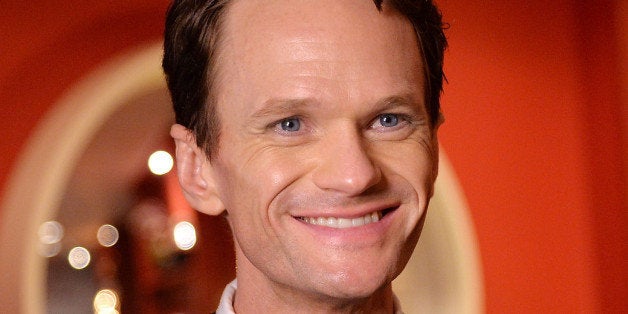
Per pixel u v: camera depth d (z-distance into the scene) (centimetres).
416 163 142
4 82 338
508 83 437
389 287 156
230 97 142
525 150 442
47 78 345
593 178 454
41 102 343
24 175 339
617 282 451
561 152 451
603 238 455
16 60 340
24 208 339
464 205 425
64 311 344
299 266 140
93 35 350
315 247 139
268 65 135
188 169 158
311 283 139
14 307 336
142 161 358
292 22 136
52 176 340
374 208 139
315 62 133
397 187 141
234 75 141
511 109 438
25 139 341
